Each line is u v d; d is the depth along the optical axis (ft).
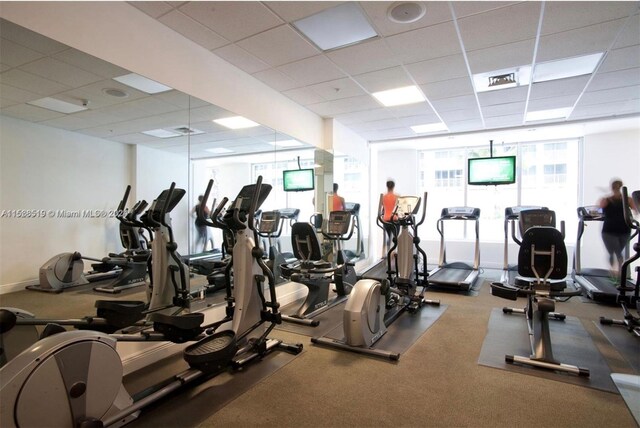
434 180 26.71
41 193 8.36
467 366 8.76
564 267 9.02
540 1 8.23
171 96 9.97
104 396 5.46
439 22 9.18
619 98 15.26
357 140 22.33
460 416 6.64
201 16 8.83
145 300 10.70
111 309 6.98
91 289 9.43
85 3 7.39
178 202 11.76
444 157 26.40
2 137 7.56
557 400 7.15
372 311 10.18
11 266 7.90
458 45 10.48
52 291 8.61
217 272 12.64
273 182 15.70
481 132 21.44
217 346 7.50
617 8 8.49
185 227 12.07
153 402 6.77
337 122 19.22
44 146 8.29
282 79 13.14
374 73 12.59
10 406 4.46
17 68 7.17
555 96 15.01
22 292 8.08
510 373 8.35
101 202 9.66
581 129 20.45
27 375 4.62
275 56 11.18
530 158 23.91
